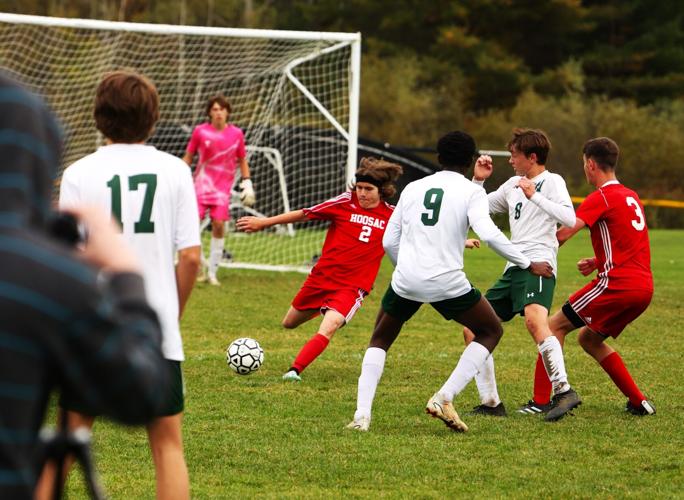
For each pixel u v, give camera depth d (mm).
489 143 101250
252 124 54875
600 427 17422
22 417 5320
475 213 16219
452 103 107375
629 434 16906
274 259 48656
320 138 58781
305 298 21422
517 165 19016
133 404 5504
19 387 5273
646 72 122438
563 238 18938
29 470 5465
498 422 17734
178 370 10398
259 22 129125
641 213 18562
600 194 18406
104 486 13367
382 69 111500
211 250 36438
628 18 124875
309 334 27469
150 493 13094
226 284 37062
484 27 122625
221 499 12781
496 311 19594
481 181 19344
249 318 29625
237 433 16406
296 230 58219
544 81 116438
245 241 54031
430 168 65875
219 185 35156
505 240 16062
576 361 24281
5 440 5297
